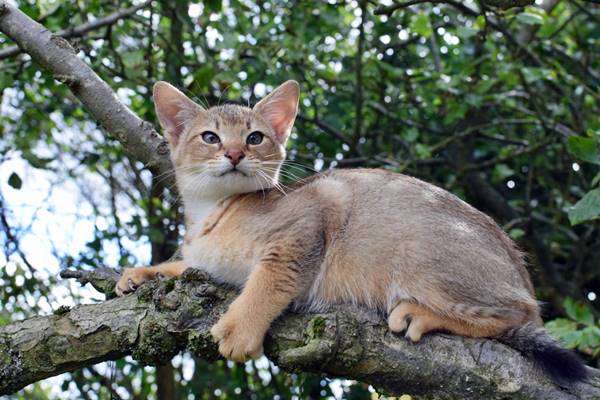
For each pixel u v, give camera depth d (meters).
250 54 1.32
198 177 1.10
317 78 1.39
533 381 0.94
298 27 1.32
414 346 0.97
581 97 1.42
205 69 1.25
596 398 0.93
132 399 1.35
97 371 1.36
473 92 1.32
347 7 1.45
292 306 1.03
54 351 0.99
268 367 1.35
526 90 1.36
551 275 1.37
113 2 1.33
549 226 1.47
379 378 0.97
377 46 1.41
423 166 1.44
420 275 1.00
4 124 1.42
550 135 1.34
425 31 1.32
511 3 1.09
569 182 1.38
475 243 1.02
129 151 1.12
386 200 1.03
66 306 1.00
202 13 1.35
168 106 1.13
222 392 1.34
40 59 1.11
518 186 1.52
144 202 1.38
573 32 1.45
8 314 1.32
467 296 1.00
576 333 1.09
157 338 0.98
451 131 1.40
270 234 1.04
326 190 1.05
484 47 1.42
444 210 1.03
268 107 1.14
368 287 1.02
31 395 1.36
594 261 1.43
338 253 1.03
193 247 1.08
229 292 1.03
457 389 0.95
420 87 1.34
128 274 1.05
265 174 1.09
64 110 1.37
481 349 0.96
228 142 1.10
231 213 1.07
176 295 0.99
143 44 1.38
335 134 1.36
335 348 0.96
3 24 1.11
